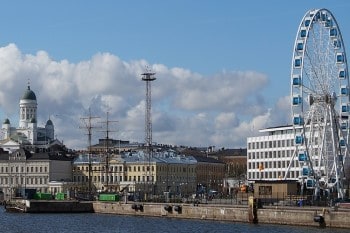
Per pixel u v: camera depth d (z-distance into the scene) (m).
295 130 161.12
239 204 170.50
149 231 138.38
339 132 164.38
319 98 159.88
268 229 135.12
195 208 176.88
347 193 178.38
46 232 139.38
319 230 130.38
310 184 159.88
